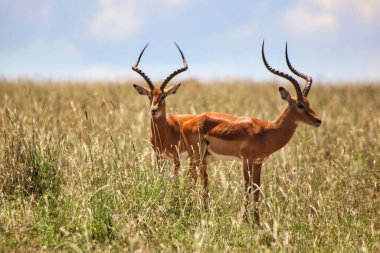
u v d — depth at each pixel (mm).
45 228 29219
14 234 28438
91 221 28531
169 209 31453
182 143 38438
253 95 81000
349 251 28266
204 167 35656
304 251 28234
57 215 30875
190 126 36906
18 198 31297
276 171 37344
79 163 33812
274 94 83562
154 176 32250
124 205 30469
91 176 31672
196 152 36500
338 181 36594
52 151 35281
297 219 31234
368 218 33156
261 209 33094
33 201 32219
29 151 34281
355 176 37688
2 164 33906
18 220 29797
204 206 32219
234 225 29703
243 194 32656
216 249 27281
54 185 33688
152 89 38938
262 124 34812
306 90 34875
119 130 42406
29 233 28844
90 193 29984
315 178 37156
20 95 70312
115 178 31719
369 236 30406
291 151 41719
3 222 29156
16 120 37406
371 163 42125
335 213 31984
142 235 28125
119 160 32531
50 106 54500
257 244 27953
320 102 71938
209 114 36781
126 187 31594
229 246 28078
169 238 29016
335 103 68750
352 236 29875
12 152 34156
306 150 41062
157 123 37969
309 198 33094
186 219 30766
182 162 37969
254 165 35250
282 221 30938
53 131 38656
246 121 34969
